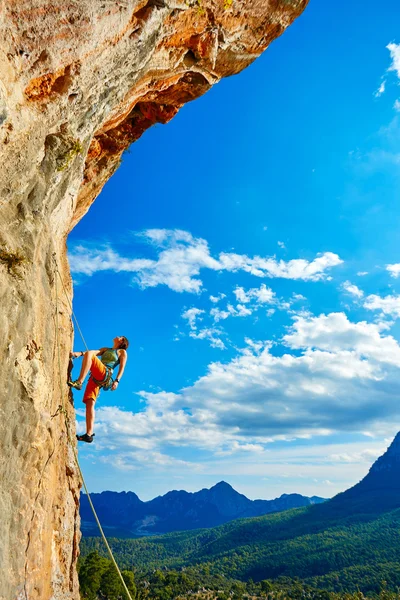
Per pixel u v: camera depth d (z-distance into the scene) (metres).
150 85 8.14
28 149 5.02
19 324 4.82
